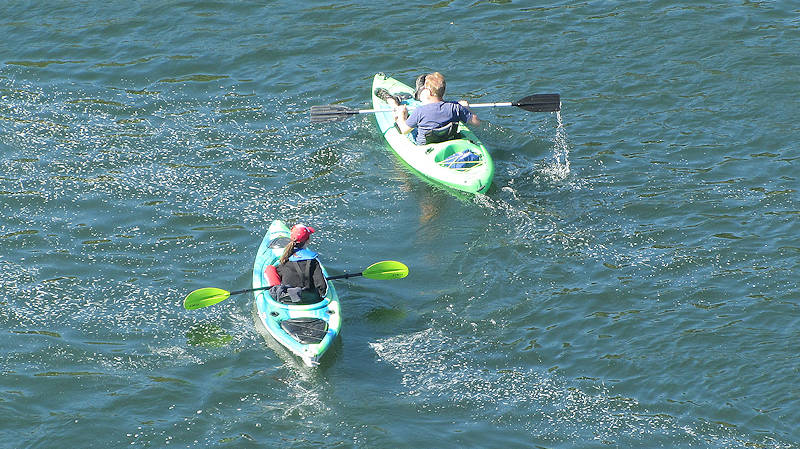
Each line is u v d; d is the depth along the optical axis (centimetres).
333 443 3553
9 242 4794
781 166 5519
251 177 5484
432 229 5038
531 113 6197
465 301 4456
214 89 6400
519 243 4894
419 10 7406
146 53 6781
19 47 6775
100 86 6375
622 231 4966
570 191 5359
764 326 4175
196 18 7238
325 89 6431
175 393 3819
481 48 6906
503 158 5725
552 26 7175
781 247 4756
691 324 4209
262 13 7331
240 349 4088
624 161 5638
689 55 6762
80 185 5322
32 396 3778
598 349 4084
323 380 3903
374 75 6600
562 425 3669
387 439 3572
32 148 5656
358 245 4903
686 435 3597
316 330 4028
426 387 3881
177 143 5791
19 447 3516
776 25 7112
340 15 7319
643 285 4509
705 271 4597
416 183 5475
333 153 5762
